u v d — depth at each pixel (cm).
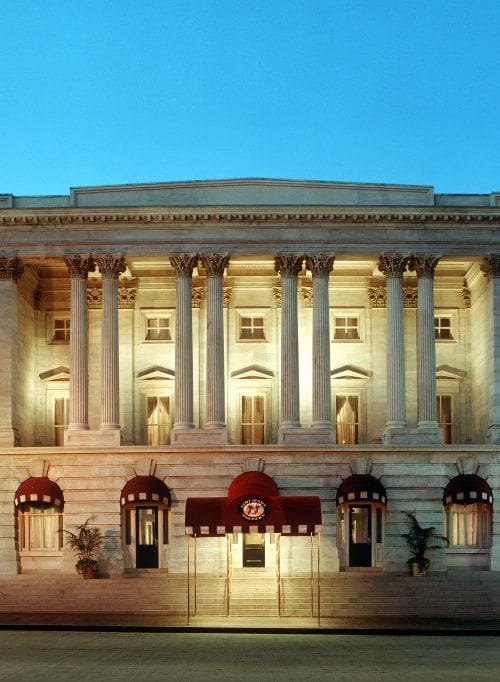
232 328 7012
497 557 6209
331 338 7019
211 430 6350
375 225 6519
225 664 3409
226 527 5391
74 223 6512
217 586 5847
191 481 6278
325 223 6519
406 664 3462
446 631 4794
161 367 6956
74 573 6156
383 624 5078
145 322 7069
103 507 6259
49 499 6150
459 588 5744
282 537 6191
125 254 6500
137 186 6619
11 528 6269
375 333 7012
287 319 6488
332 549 6188
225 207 6462
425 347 6462
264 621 5172
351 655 3759
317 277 6500
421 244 6519
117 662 3441
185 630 4809
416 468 6294
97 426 6869
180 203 6638
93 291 7019
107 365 6425
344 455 6300
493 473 6288
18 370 6606
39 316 7075
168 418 6969
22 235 6525
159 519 6381
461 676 3116
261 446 6288
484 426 6625
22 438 6644
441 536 6184
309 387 6844
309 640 4428
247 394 6969
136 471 6288
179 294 6500
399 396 6425
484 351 6669
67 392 7000
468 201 6650
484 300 6694
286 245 6519
